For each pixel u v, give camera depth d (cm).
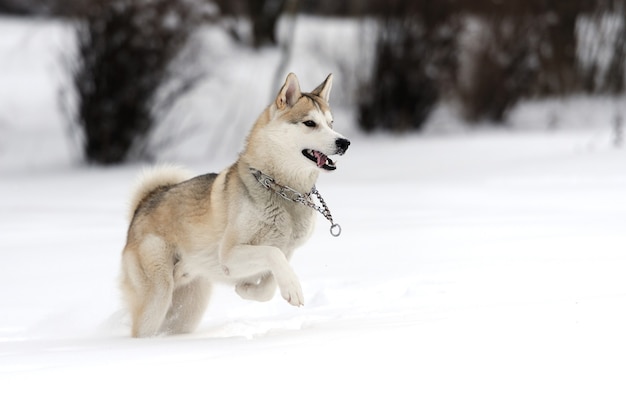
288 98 1354
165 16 4069
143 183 1518
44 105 4988
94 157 4106
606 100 5034
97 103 4066
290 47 5347
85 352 1060
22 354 1089
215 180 1410
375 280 1573
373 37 4628
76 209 2808
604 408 761
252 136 1366
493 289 1362
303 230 1375
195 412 791
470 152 3753
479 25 4772
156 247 1426
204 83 4856
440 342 931
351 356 908
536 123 4784
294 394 820
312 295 1566
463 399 793
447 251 1775
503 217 2175
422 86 4556
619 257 1512
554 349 887
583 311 1017
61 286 1728
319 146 1322
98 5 4028
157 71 4066
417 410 778
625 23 5025
